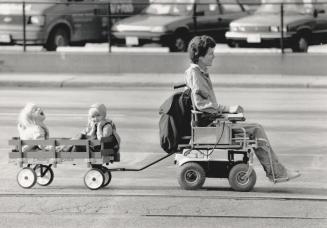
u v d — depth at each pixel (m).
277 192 19.42
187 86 19.36
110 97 42.31
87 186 19.53
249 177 19.25
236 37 54.69
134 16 56.75
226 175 19.47
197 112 19.03
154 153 25.55
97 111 19.34
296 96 42.69
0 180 20.89
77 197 18.72
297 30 54.03
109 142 19.44
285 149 26.48
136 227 16.05
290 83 47.41
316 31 54.97
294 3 53.06
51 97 42.22
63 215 17.05
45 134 19.78
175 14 55.91
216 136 19.02
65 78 49.66
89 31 57.75
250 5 64.06
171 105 19.09
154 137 29.17
